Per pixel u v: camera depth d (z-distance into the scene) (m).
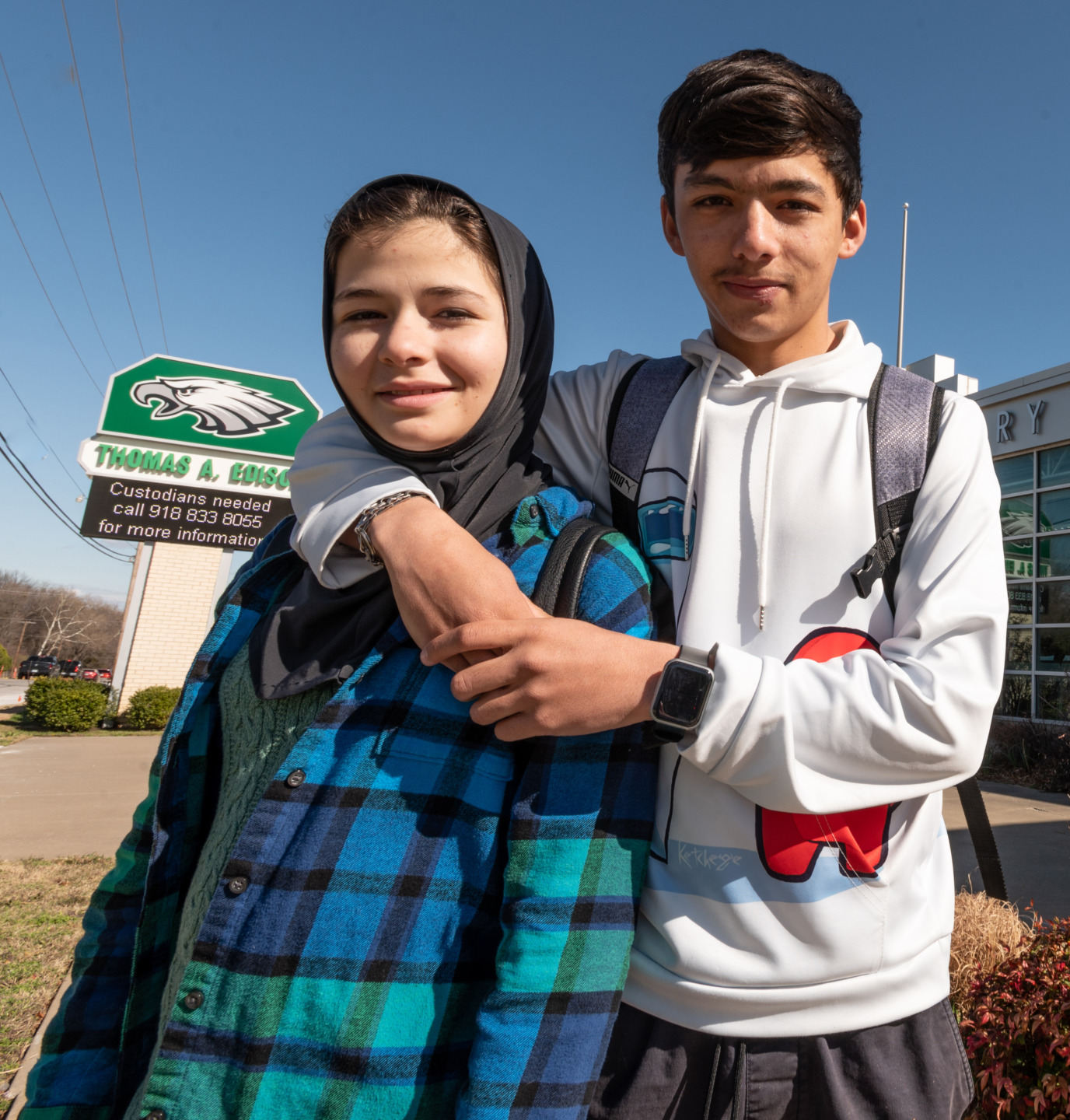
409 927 0.81
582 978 0.79
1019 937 2.30
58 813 7.01
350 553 0.98
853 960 0.89
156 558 14.35
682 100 1.08
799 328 1.10
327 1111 0.76
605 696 0.78
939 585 0.91
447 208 0.95
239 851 0.84
